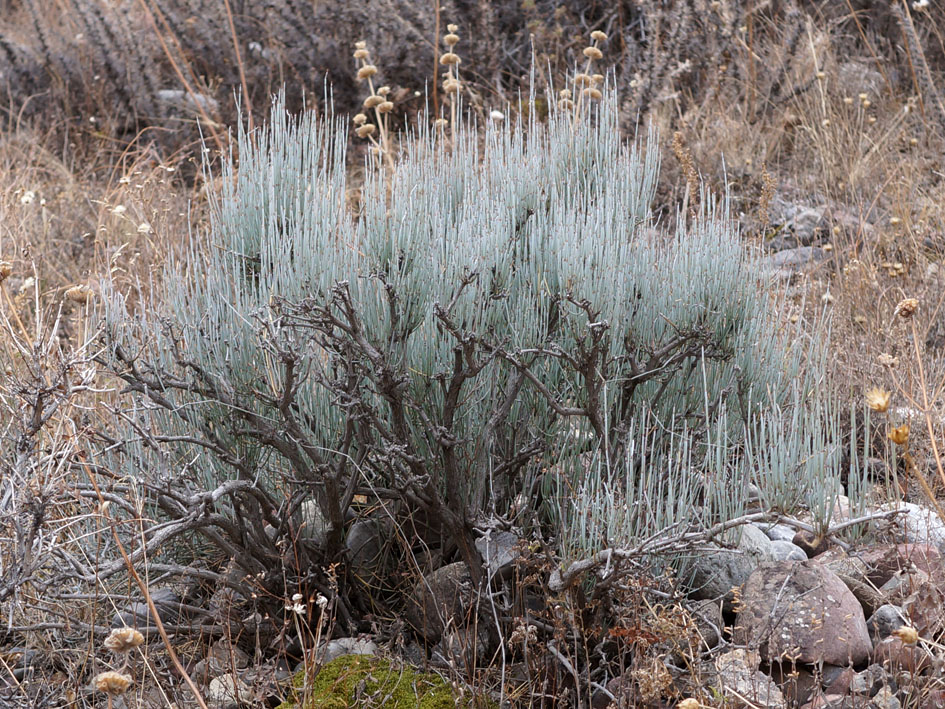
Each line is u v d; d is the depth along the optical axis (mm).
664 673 2047
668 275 2770
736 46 6273
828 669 2383
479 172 3262
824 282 4457
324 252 2566
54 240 4805
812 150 5656
